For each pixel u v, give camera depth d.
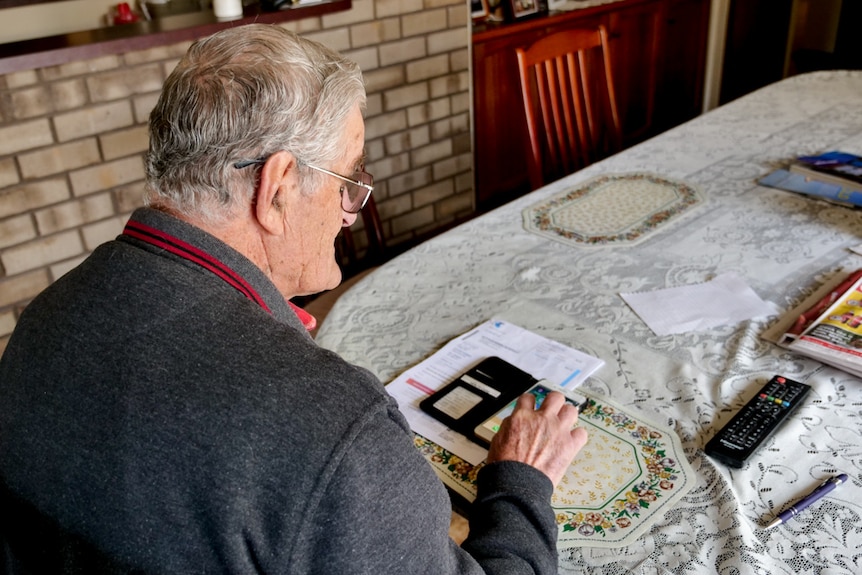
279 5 2.36
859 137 2.02
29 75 2.01
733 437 1.03
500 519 0.83
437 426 1.10
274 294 0.76
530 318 1.36
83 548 0.67
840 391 1.13
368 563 0.64
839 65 4.46
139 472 0.64
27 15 2.22
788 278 1.43
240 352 0.67
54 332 0.69
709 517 0.93
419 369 1.23
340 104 0.76
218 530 0.63
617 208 1.73
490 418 1.08
